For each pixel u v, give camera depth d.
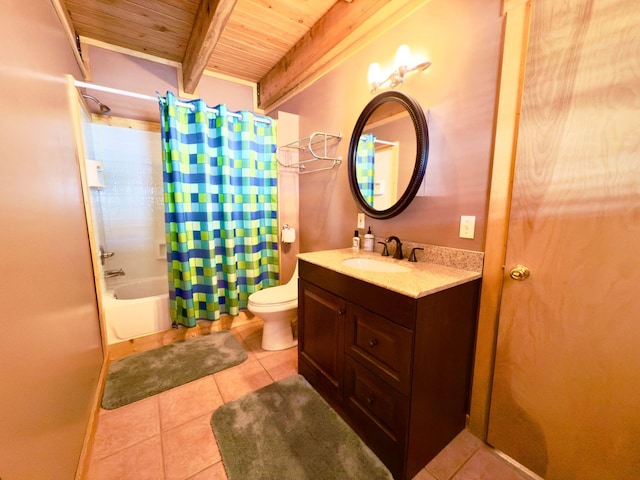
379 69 1.53
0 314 0.63
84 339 1.35
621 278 0.85
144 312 2.05
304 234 2.49
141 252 2.72
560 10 0.90
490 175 1.16
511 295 1.11
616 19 0.79
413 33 1.42
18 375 0.69
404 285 1.03
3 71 0.75
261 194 2.42
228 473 1.10
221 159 2.13
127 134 2.47
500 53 1.08
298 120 2.39
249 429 1.31
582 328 0.94
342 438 1.26
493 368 1.20
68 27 1.59
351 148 1.76
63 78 1.44
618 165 0.83
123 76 2.33
